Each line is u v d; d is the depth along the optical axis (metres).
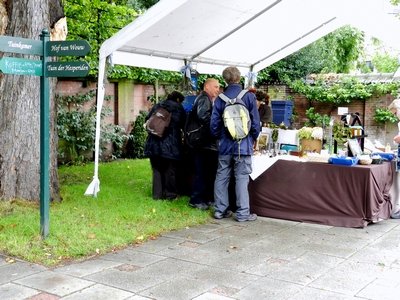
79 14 10.40
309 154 6.51
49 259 4.71
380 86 13.92
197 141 6.70
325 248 5.21
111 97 12.47
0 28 6.40
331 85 14.88
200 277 4.34
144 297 3.90
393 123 14.05
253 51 9.48
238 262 4.74
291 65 16.03
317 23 8.73
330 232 5.86
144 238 5.50
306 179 6.32
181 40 7.84
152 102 13.41
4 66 4.56
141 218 6.19
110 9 10.61
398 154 6.63
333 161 6.18
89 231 5.50
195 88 8.94
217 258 4.86
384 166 6.38
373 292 4.01
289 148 7.03
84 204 6.79
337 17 8.52
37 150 6.57
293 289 4.07
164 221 6.13
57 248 4.96
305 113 15.19
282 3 7.51
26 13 6.36
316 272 4.47
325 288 4.09
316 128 6.91
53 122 6.90
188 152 7.32
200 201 6.95
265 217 6.61
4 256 4.83
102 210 6.47
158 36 7.36
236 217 6.40
